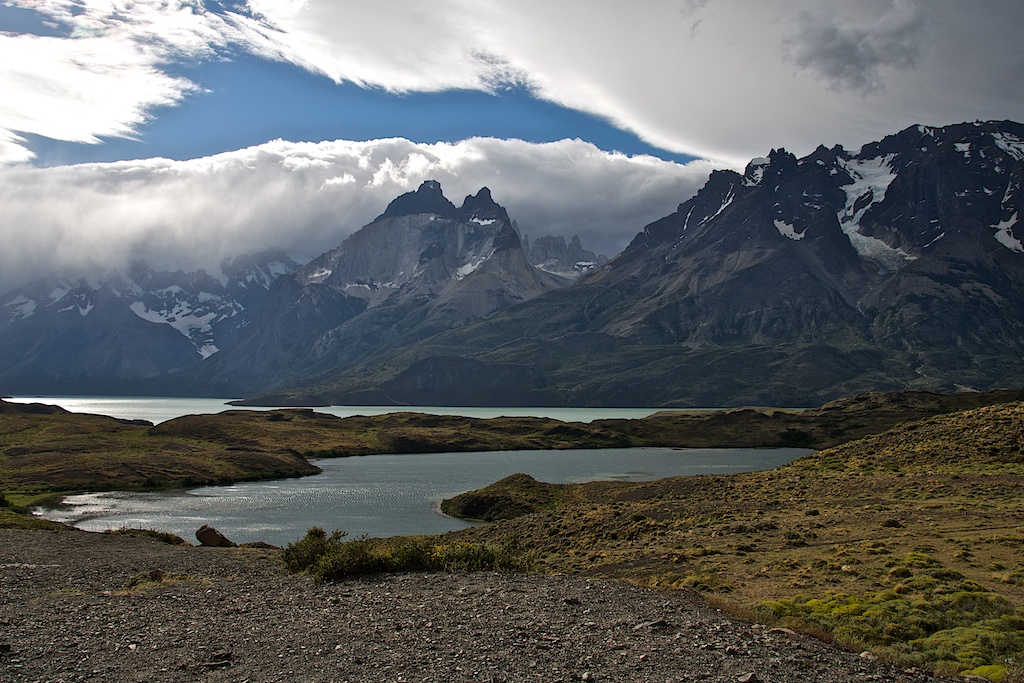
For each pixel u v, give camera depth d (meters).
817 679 21.48
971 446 92.69
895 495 71.19
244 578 46.78
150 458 186.25
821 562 45.34
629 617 29.09
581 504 97.38
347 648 25.08
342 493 148.50
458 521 113.62
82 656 24.88
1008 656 25.92
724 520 67.06
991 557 42.81
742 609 33.03
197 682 21.78
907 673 22.81
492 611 30.53
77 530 85.06
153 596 37.66
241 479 174.25
